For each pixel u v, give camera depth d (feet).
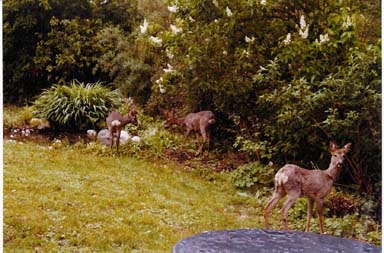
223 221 11.70
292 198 11.07
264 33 13.35
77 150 13.24
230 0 13.26
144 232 11.02
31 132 13.32
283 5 13.38
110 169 12.78
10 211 10.75
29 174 11.93
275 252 7.27
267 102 12.84
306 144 12.87
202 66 13.30
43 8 13.37
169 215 11.68
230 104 13.41
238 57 13.26
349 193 12.57
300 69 12.75
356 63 12.13
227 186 12.95
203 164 13.39
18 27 13.33
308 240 8.01
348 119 12.00
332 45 12.59
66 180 12.07
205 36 13.38
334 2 13.16
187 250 7.13
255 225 11.68
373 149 12.28
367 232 11.82
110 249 10.44
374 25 12.89
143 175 12.79
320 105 12.24
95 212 11.30
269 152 13.01
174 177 12.96
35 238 10.32
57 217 10.93
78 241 10.44
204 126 13.37
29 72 13.47
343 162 12.16
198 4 13.29
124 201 11.77
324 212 12.19
